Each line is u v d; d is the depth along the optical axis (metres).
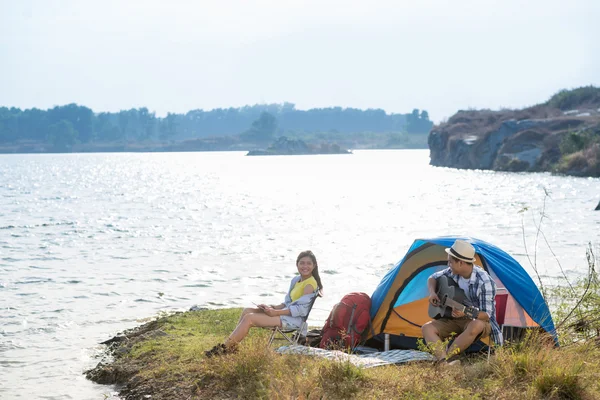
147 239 25.92
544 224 29.36
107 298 14.57
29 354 10.17
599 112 92.94
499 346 7.31
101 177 94.94
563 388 6.24
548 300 10.27
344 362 7.09
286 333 8.66
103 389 8.43
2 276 17.44
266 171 112.31
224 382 7.30
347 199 47.94
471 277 7.62
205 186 70.38
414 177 81.69
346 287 15.77
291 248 22.86
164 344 9.48
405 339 9.02
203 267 18.92
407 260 9.09
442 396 6.19
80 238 26.33
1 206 44.56
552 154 81.56
